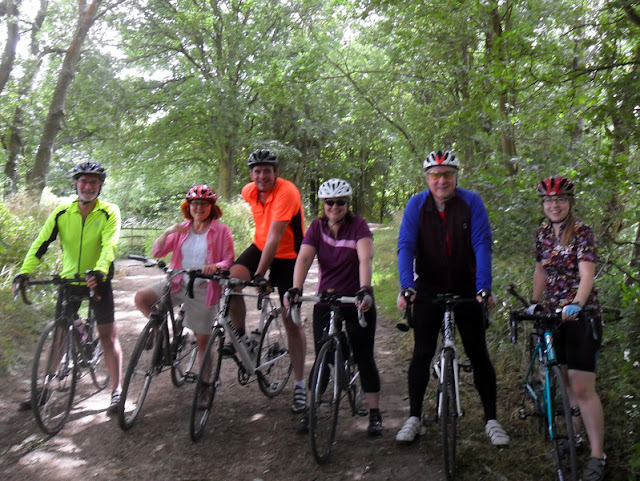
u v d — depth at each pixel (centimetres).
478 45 1250
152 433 439
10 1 1644
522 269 589
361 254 413
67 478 373
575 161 586
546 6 877
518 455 394
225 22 2458
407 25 1271
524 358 524
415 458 402
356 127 2441
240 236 1553
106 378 545
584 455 386
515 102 803
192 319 478
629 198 532
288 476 381
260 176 461
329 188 413
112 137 2311
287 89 1535
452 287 401
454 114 871
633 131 532
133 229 1709
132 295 984
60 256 862
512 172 750
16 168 2019
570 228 375
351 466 394
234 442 429
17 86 1898
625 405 405
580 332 360
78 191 464
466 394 496
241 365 480
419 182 1486
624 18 604
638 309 433
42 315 730
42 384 427
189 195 475
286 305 411
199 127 2544
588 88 613
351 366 441
